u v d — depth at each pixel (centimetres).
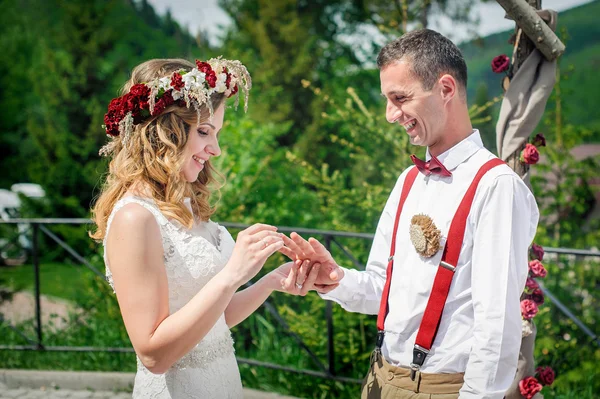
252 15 1530
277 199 609
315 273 224
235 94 211
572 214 613
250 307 227
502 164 200
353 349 429
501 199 193
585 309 520
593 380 452
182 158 198
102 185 215
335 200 515
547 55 262
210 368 207
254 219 565
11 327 497
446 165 207
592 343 486
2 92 1648
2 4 1778
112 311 528
